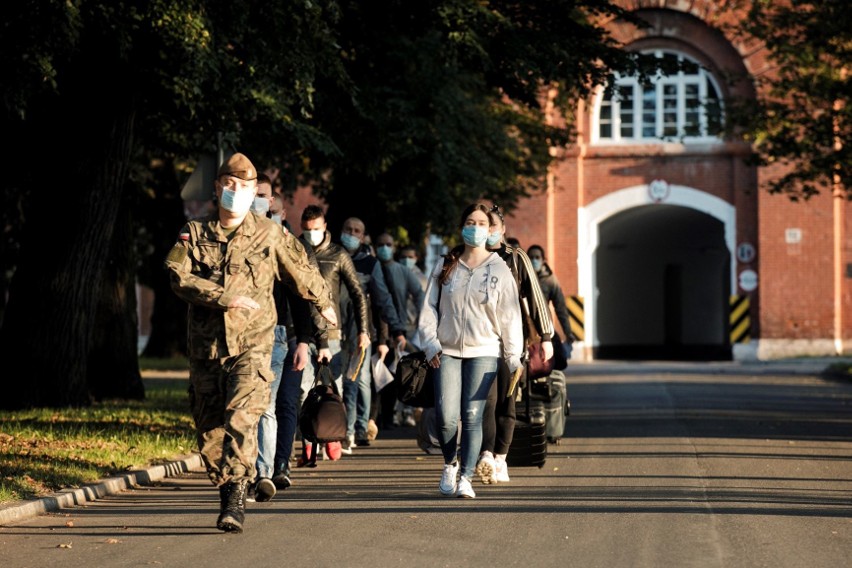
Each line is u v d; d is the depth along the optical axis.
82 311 40.25
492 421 24.91
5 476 24.03
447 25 40.69
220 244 19.53
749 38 67.69
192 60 31.98
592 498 23.39
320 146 41.47
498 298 24.03
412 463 29.66
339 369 29.12
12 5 29.97
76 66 37.12
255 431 19.44
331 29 36.12
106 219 39.78
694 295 117.94
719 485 25.27
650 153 94.94
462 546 18.47
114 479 24.98
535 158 68.38
